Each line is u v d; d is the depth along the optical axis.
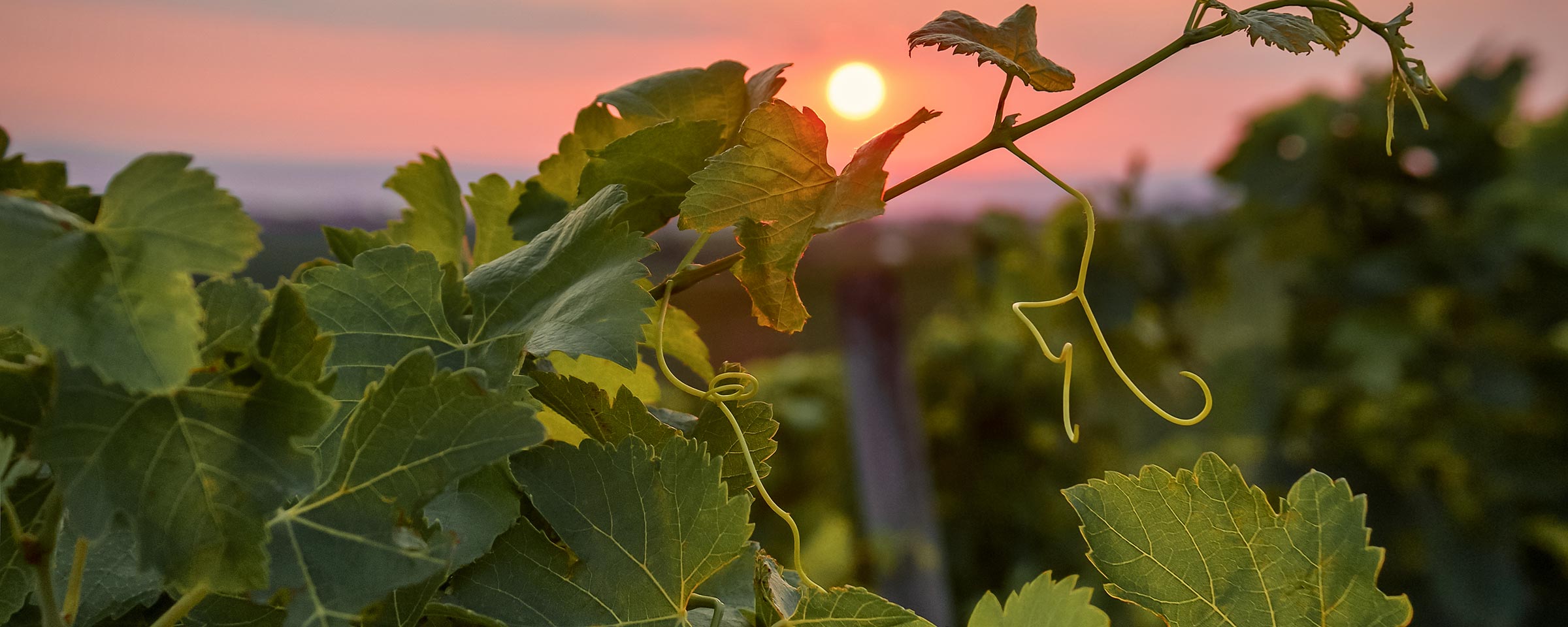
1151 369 2.53
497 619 0.32
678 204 0.45
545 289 0.36
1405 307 2.26
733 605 0.35
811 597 0.33
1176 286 2.47
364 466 0.28
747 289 0.38
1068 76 0.38
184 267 0.24
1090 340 2.49
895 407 2.30
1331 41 0.36
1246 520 0.36
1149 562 0.36
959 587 2.53
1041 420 2.57
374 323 0.35
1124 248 2.44
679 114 0.49
